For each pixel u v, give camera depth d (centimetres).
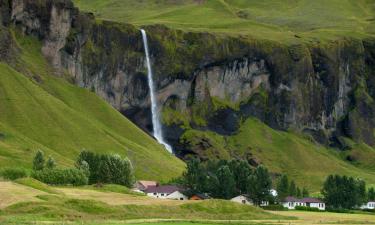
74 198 19312
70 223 15525
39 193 19562
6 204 17675
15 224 14900
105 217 17875
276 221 19562
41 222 15500
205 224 17250
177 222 17338
